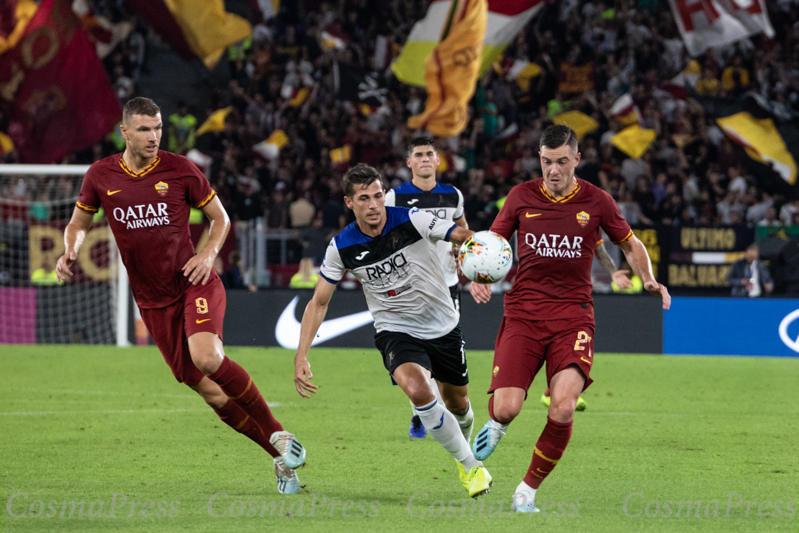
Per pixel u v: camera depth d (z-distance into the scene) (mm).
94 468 14133
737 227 32438
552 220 12242
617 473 13984
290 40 51406
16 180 37500
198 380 12820
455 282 17031
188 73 47969
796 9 49438
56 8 37312
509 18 37375
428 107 35406
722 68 48000
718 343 32375
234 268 33875
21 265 34906
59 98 37500
